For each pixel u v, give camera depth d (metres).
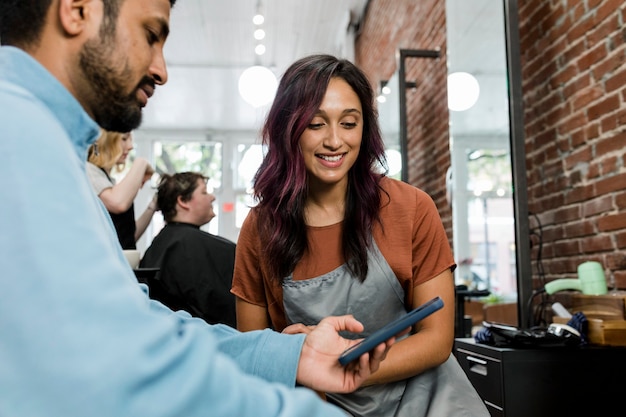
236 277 1.28
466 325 3.11
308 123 1.13
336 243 1.16
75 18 0.54
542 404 1.65
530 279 2.38
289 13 6.21
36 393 0.39
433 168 4.13
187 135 9.64
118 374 0.40
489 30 2.98
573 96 2.39
